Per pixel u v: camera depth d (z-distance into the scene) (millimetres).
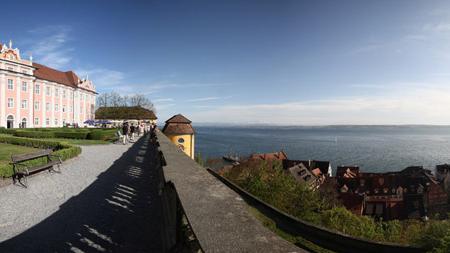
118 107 105375
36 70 73375
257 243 1835
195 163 5406
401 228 28047
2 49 59906
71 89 85625
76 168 14594
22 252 5598
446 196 53062
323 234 4504
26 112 65375
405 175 58781
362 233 21375
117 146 26859
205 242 1835
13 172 11633
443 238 9039
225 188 3275
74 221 7281
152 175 13086
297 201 21766
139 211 8117
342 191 50656
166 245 4668
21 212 7895
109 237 6348
